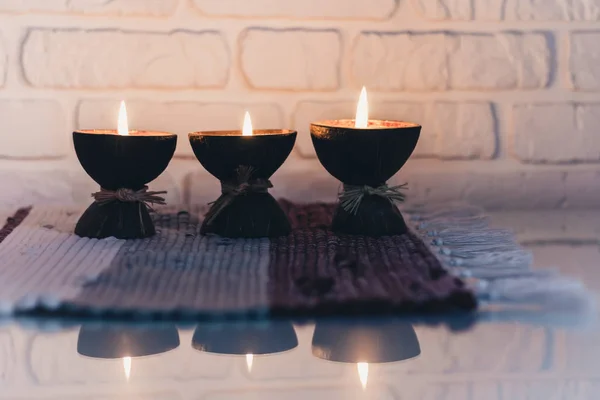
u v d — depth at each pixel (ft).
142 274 2.85
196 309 2.58
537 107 3.97
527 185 4.01
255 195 3.33
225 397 2.21
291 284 2.76
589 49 3.96
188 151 3.89
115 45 3.82
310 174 3.94
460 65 3.92
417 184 3.98
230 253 3.09
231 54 3.85
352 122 3.65
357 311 2.62
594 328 2.59
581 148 4.00
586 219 3.83
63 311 2.60
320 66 3.88
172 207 3.85
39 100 3.83
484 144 3.97
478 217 3.66
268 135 3.25
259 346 2.48
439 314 2.67
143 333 2.56
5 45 3.78
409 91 3.92
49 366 2.36
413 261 2.99
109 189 3.29
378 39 3.89
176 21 3.83
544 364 2.36
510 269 2.89
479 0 3.90
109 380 2.29
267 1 3.84
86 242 3.20
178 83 3.85
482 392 2.23
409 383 2.28
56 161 3.87
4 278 2.77
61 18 3.79
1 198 3.87
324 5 3.86
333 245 3.17
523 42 3.94
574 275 2.94
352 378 2.30
